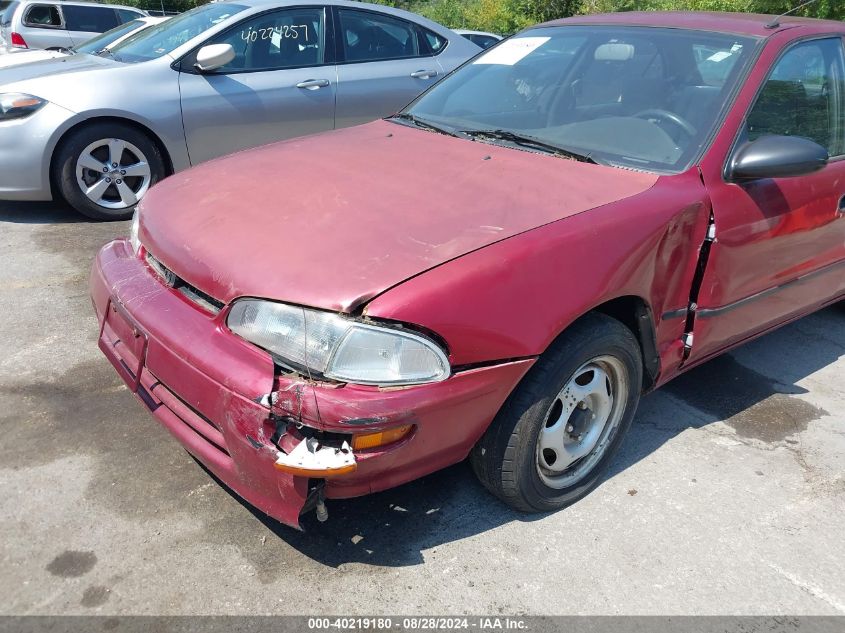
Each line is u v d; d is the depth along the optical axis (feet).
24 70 17.02
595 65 10.20
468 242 6.75
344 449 6.02
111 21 39.96
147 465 8.36
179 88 16.57
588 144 9.20
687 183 8.37
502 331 6.54
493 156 8.88
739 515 8.36
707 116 8.98
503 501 7.88
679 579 7.34
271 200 7.72
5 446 8.54
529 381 7.04
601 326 7.46
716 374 11.69
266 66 17.57
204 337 6.67
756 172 8.39
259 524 7.61
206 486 8.09
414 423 6.19
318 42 18.11
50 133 15.52
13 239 15.31
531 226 7.11
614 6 50.14
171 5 79.05
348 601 6.78
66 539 7.23
